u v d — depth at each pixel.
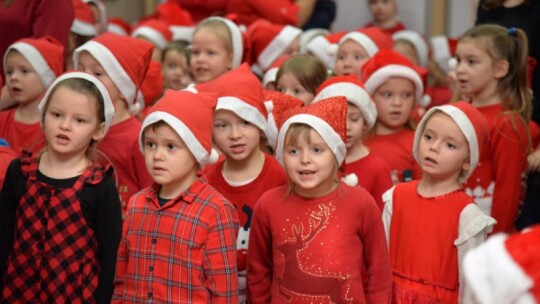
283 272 4.75
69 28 7.64
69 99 4.88
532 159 6.50
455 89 7.61
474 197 6.23
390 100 6.80
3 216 4.94
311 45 8.89
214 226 4.63
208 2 10.48
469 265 2.98
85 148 5.00
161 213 4.71
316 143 4.69
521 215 7.04
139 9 12.82
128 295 4.73
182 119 4.71
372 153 6.28
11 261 4.88
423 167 5.15
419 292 5.00
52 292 4.74
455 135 5.07
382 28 11.19
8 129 6.62
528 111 6.41
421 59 9.99
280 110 6.03
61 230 4.75
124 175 5.94
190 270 4.59
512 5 7.28
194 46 7.58
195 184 4.79
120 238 4.81
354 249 4.72
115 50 6.23
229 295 4.62
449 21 11.45
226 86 5.51
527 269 2.84
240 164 5.57
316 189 4.80
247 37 8.09
